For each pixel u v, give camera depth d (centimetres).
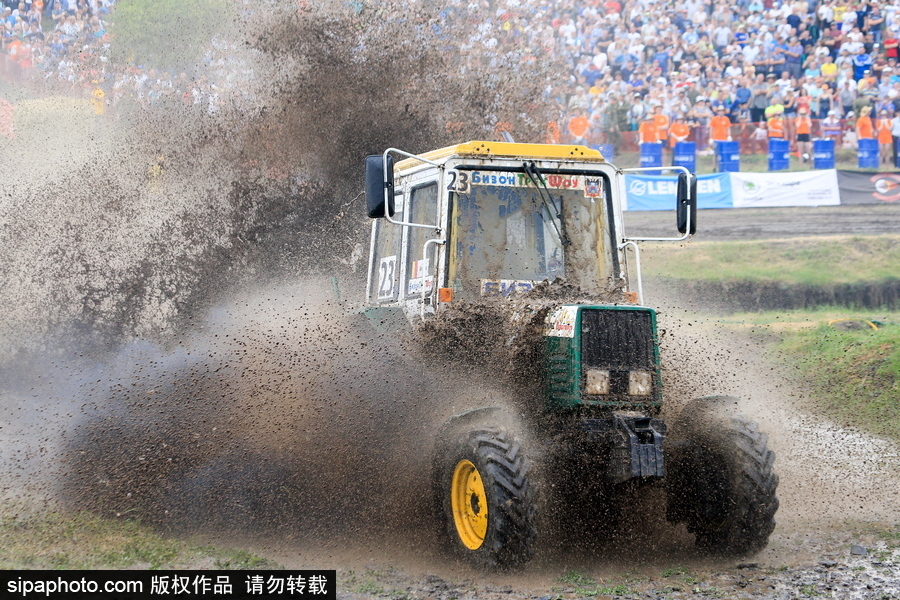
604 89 9888
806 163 9294
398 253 2908
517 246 2645
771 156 9188
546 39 7381
